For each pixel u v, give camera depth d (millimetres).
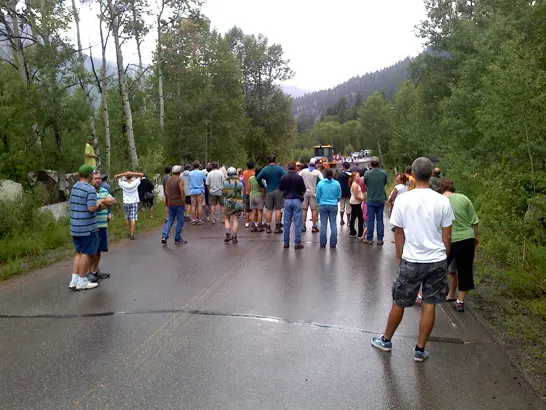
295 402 3709
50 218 11820
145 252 9906
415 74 32031
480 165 12242
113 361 4438
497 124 9211
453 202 5926
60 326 5406
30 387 3961
